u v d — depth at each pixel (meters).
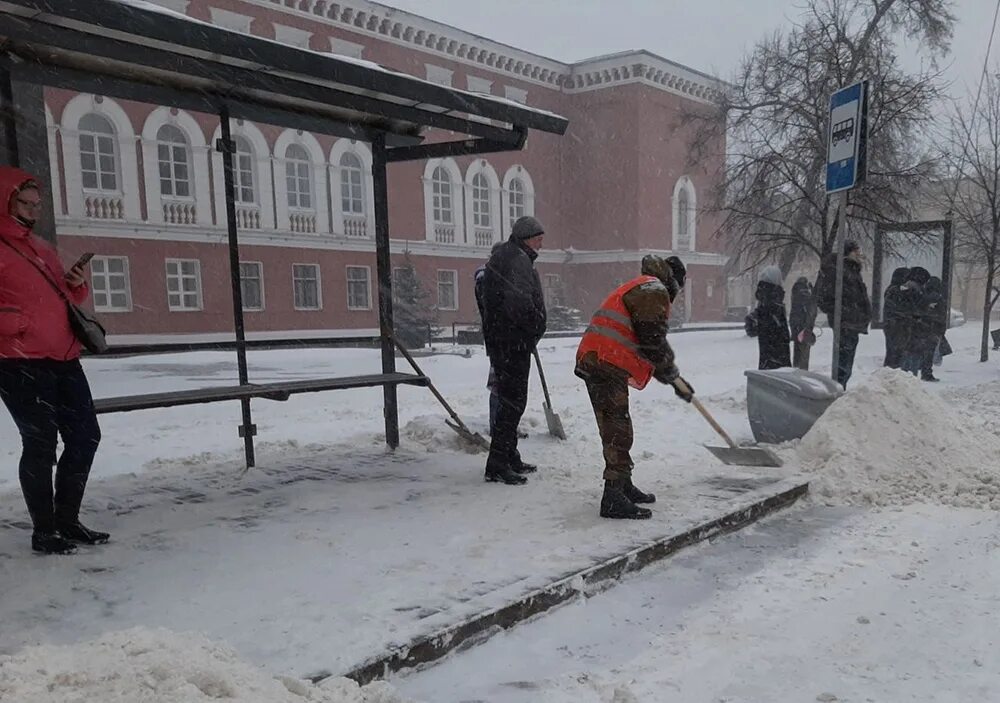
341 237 29.41
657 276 4.58
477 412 9.48
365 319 30.44
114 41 4.10
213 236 25.62
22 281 3.63
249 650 2.68
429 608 3.05
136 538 4.01
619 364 4.33
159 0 24.14
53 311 3.73
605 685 2.67
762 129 17.11
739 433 7.34
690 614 3.29
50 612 3.05
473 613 3.00
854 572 3.78
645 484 5.15
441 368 15.37
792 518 4.75
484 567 3.52
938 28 16.38
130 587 3.31
